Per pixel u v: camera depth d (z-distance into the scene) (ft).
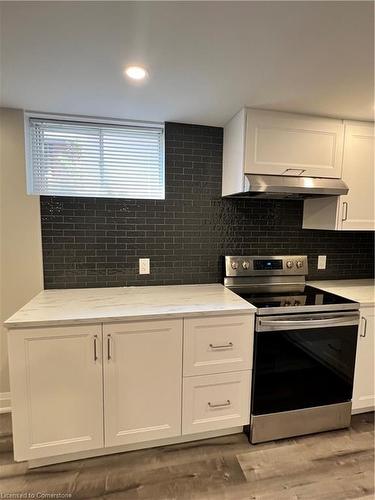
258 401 6.17
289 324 6.04
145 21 3.59
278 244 8.29
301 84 5.29
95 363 5.45
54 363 5.29
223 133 7.64
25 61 4.56
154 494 5.08
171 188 7.54
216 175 7.75
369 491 5.21
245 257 7.97
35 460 5.59
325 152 6.92
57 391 5.36
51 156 7.29
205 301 6.35
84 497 5.01
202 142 7.59
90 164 7.51
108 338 5.43
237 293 7.17
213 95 5.77
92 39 4.00
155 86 5.41
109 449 5.91
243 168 6.44
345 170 7.13
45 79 5.16
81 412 5.52
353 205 7.32
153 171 7.85
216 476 5.45
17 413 5.24
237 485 5.27
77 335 5.31
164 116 6.97
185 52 4.30
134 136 7.69
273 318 6.01
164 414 5.89
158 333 5.65
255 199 8.04
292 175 6.73
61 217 7.06
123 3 3.27
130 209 7.36
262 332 5.99
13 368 5.14
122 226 7.36
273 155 6.57
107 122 7.36
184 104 6.23
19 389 5.20
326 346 6.42
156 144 7.82
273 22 3.60
